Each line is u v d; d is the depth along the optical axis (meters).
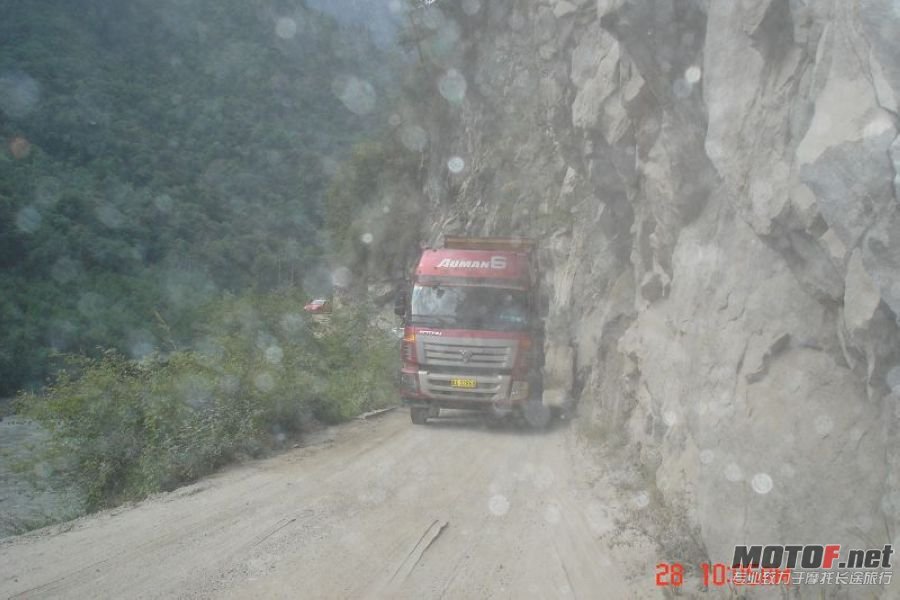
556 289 19.70
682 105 7.46
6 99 53.34
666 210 8.39
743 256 5.76
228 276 48.78
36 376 30.47
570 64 13.54
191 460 9.73
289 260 53.47
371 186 46.66
